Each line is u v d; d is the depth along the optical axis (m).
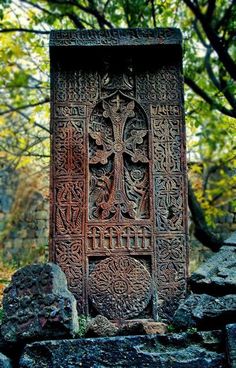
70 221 4.36
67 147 4.48
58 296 3.29
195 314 3.29
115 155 4.52
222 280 3.51
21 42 7.85
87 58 4.63
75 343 3.15
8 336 3.25
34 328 3.23
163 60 4.66
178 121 4.57
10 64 8.09
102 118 4.58
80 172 4.44
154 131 4.55
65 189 4.41
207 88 8.68
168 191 4.45
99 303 4.25
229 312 3.24
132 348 3.13
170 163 4.50
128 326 3.26
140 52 4.62
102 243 4.35
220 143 9.56
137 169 4.53
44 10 7.36
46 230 10.37
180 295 4.29
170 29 4.56
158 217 4.40
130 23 7.12
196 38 8.59
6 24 7.48
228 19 7.37
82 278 4.28
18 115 9.63
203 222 7.91
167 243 4.36
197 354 3.10
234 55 8.88
